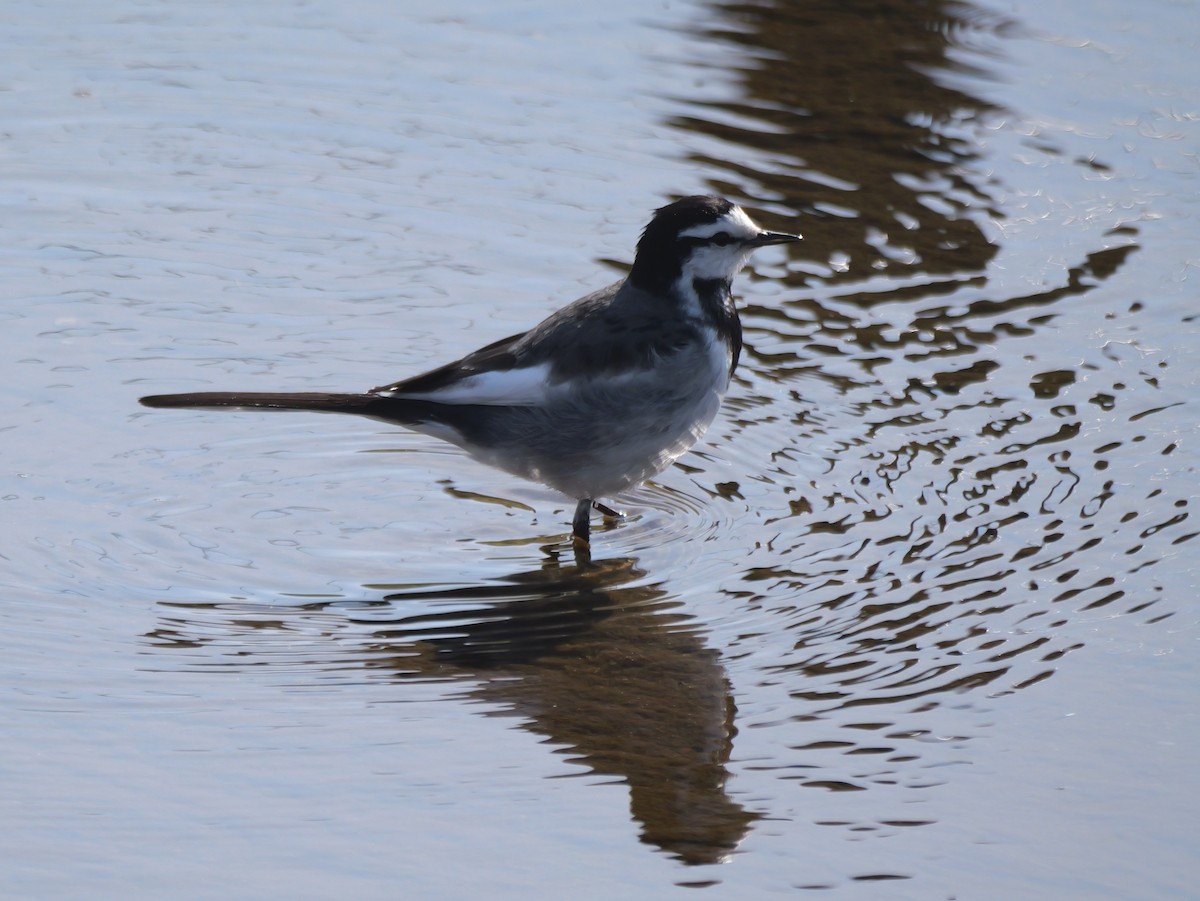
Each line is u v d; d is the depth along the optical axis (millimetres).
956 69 19891
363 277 15430
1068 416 13203
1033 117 18719
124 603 10695
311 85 19453
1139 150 17953
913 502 12047
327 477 12586
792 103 19125
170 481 12320
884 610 10680
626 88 19438
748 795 8820
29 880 7953
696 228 11367
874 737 9344
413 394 11570
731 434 13102
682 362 11367
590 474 11586
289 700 9656
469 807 8641
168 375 13734
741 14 21516
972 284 15430
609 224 16391
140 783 8758
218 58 20125
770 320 14797
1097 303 15039
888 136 18344
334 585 11094
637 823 8531
